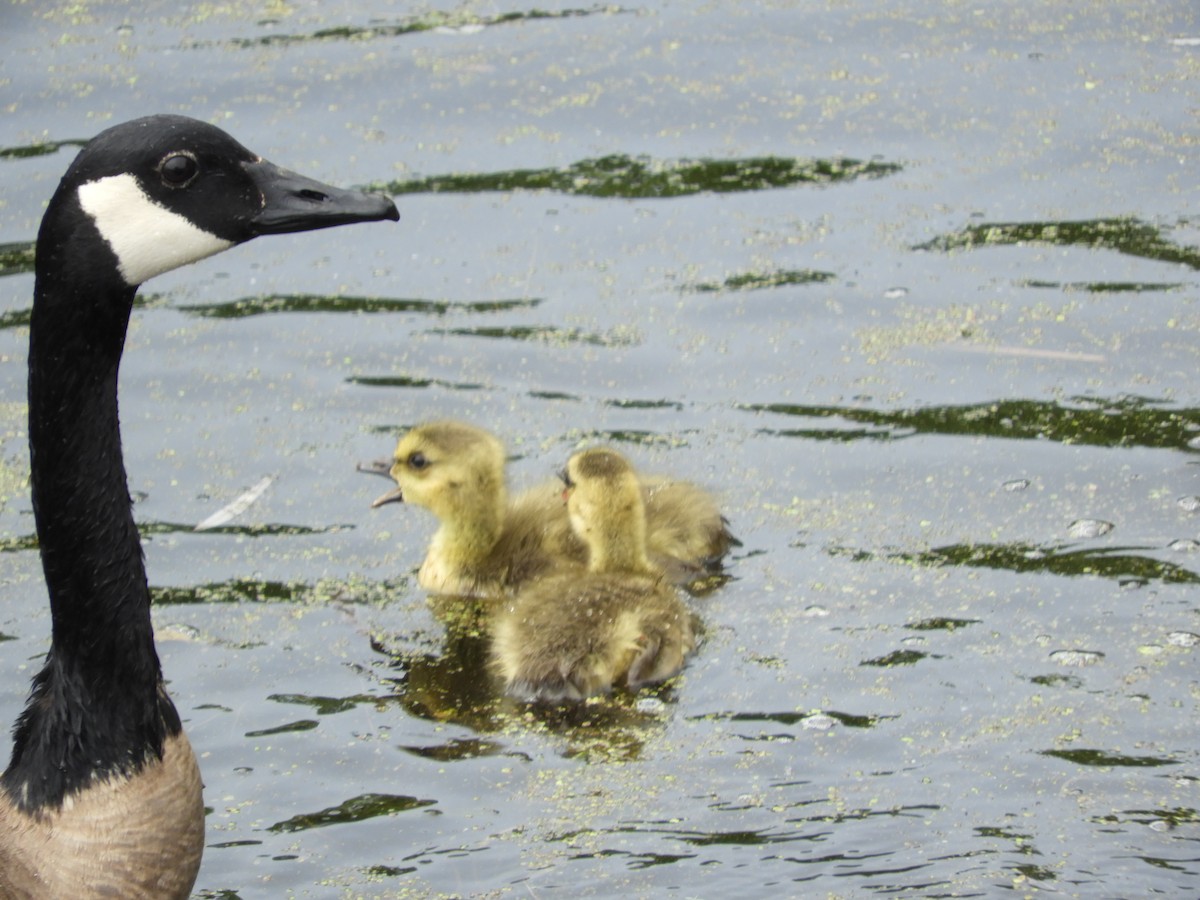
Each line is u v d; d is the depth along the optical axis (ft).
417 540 38.81
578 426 40.81
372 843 28.55
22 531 37.78
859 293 45.19
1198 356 42.06
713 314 44.57
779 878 27.48
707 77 54.95
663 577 35.78
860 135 51.96
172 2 60.08
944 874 27.48
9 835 25.22
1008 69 55.16
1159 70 54.80
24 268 46.68
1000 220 47.88
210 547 37.22
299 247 48.37
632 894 27.20
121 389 42.37
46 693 26.04
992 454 39.17
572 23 58.65
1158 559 35.55
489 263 46.91
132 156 24.56
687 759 30.63
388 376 42.73
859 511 37.68
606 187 49.93
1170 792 29.19
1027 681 32.27
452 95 54.08
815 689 32.45
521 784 30.07
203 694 32.55
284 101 53.57
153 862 25.59
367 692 32.89
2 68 55.31
